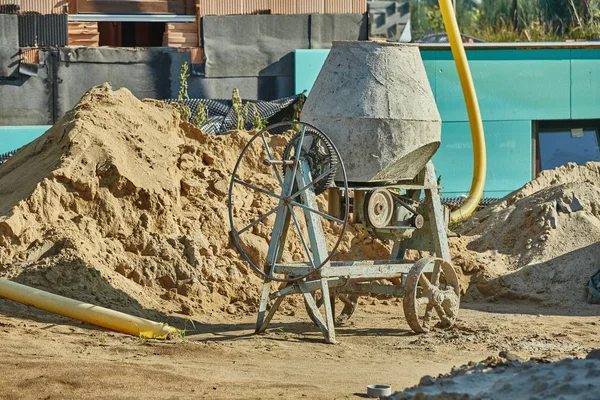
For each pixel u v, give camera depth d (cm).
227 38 3219
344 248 2362
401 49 1895
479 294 2373
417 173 1967
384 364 1603
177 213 2202
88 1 3156
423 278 1895
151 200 2142
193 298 2019
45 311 1797
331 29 3306
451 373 1188
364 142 1834
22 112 3069
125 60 3148
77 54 3103
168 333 1752
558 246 2500
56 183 2073
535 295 2325
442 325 1948
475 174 2953
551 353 1700
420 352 1712
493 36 4016
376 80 1856
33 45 3077
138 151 2269
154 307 1931
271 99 3266
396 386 1420
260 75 3250
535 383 1050
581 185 2717
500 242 2583
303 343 1772
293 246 2305
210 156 2405
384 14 3472
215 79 3212
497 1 4141
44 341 1608
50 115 3094
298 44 3275
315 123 1856
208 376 1437
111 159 2159
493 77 3366
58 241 1961
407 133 1858
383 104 1844
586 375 1068
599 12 4022
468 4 4175
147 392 1322
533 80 3388
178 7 3225
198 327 1883
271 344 1738
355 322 2023
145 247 2069
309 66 3256
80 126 2230
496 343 1794
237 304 2083
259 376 1462
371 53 1872
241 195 2345
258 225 2281
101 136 2222
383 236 1914
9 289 1808
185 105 2930
